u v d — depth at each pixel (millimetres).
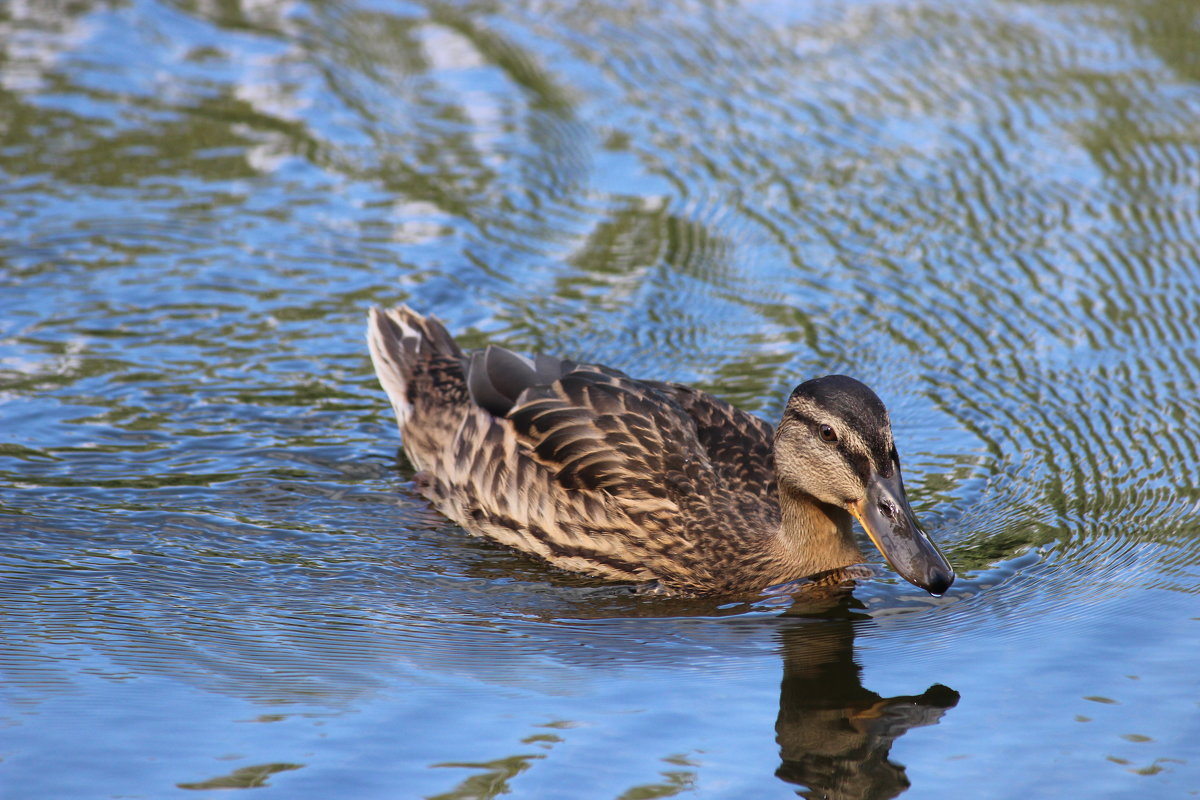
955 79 19688
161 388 13672
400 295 15086
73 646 10055
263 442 13070
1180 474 12289
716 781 8578
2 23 20516
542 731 9125
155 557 11305
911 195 17016
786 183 17297
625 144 18172
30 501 11930
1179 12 21984
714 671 10008
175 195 16750
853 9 22031
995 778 8594
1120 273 15484
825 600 11180
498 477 12062
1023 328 14602
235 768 8641
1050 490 12195
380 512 12289
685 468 11906
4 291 14906
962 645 10289
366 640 10328
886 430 10875
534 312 14875
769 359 14141
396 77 19750
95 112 18391
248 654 10039
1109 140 18094
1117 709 9289
